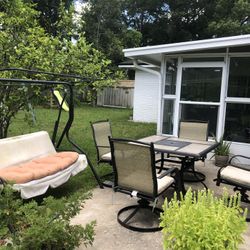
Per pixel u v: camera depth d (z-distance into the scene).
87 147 6.94
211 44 5.78
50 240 2.03
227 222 2.13
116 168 3.46
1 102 5.20
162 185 3.32
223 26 20.89
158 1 26.39
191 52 6.53
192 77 6.66
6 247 1.96
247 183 3.63
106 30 20.73
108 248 2.86
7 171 3.56
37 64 5.11
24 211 2.13
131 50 6.58
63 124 10.54
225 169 4.00
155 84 12.44
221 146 5.91
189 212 2.19
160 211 3.66
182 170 4.22
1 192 2.25
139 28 27.58
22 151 4.33
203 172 5.47
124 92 18.75
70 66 5.65
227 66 6.22
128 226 3.24
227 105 6.38
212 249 2.01
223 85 6.29
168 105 7.14
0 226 2.09
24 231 2.05
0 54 5.08
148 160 3.09
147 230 3.19
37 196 3.76
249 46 5.91
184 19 25.50
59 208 2.24
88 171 5.17
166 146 4.43
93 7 20.70
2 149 4.02
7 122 5.62
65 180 4.01
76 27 6.41
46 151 4.79
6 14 5.23
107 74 6.52
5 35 5.01
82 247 2.82
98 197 4.12
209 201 2.43
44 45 5.38
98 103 19.59
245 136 6.27
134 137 8.73
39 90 5.34
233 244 2.07
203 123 5.46
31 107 5.66
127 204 3.89
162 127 7.28
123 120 12.88
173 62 6.87
